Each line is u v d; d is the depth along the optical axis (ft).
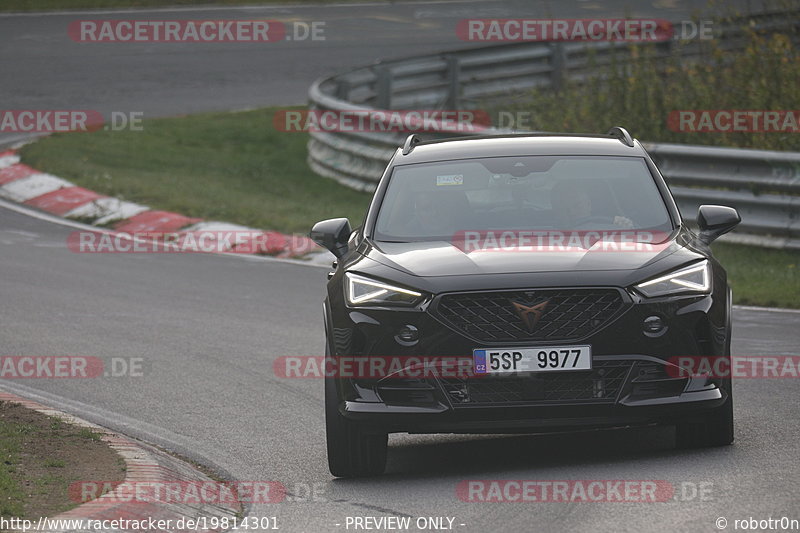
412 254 86.58
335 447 84.12
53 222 216.74
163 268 181.06
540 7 467.52
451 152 100.78
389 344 81.35
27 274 174.60
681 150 188.03
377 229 93.30
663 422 82.12
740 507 69.67
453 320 80.18
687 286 81.51
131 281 171.01
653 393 80.33
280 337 136.46
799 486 73.77
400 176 98.63
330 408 84.48
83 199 227.61
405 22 434.30
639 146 100.53
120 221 215.92
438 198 94.48
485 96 289.94
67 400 110.63
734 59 231.30
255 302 156.76
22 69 350.23
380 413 81.35
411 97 281.13
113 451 88.12
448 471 84.89
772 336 128.36
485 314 79.92
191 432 99.35
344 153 255.91
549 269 80.74
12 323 144.66
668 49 278.26
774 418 93.76
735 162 183.11
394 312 81.35
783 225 176.76
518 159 98.22
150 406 108.17
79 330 140.97
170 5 451.12
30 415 99.81
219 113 312.29
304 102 322.34
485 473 82.94
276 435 98.02
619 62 244.42
